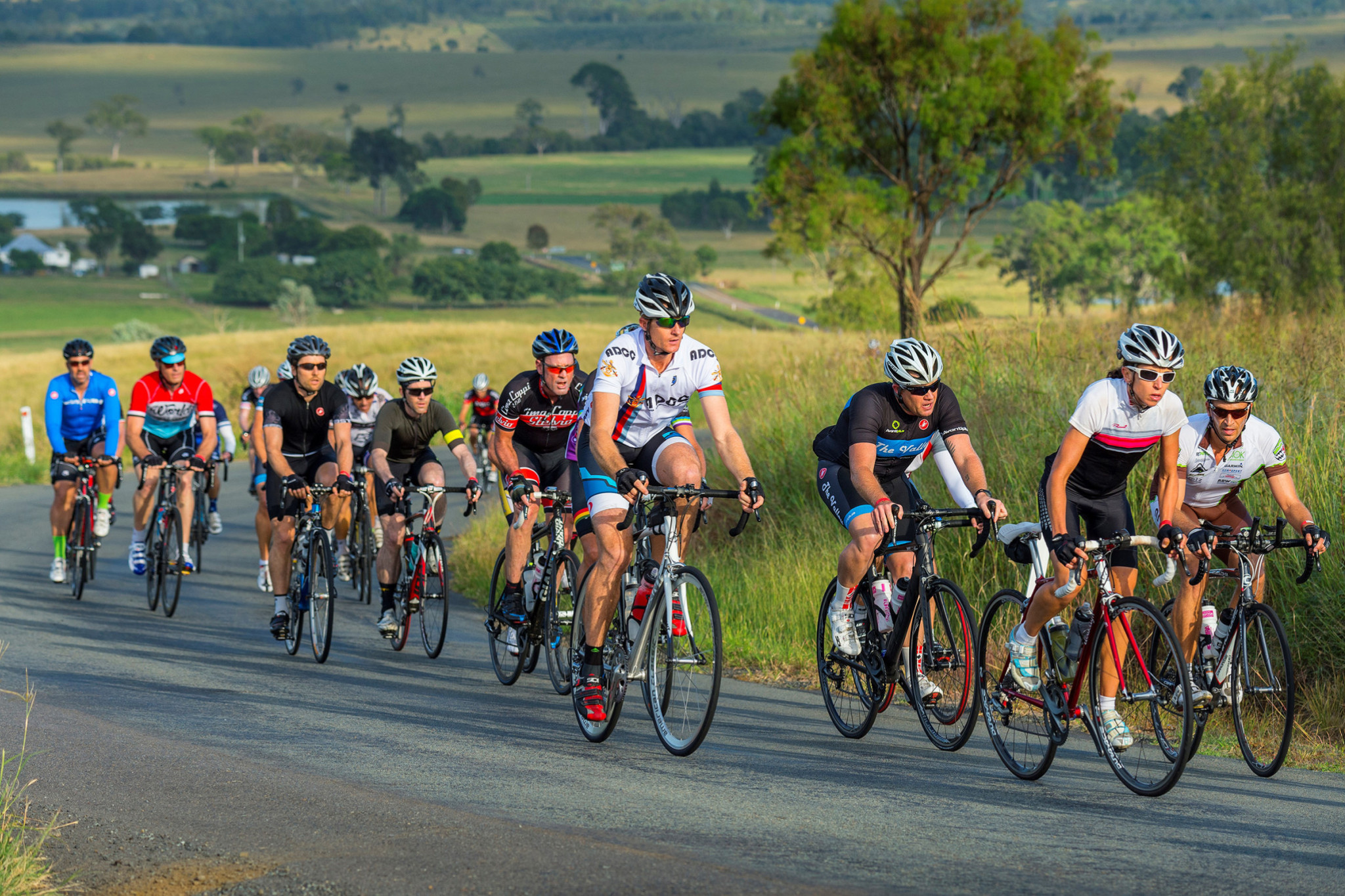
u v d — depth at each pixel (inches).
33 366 4505.4
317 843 430.9
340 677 773.9
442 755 569.6
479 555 1197.1
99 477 1103.0
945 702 607.8
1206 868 418.3
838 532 1050.7
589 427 584.1
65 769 526.3
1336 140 2598.4
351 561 1105.4
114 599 1088.8
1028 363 1218.6
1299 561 748.0
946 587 586.2
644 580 601.0
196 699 690.8
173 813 465.7
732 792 510.0
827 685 655.8
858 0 3093.0
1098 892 392.2
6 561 1331.2
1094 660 537.0
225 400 3678.6
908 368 578.6
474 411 1793.8
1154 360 531.5
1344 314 1637.6
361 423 1078.4
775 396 1429.6
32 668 771.4
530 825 453.4
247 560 1352.1
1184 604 601.0
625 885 389.1
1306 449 831.7
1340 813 495.8
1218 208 2760.8
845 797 506.0
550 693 737.6
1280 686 580.1
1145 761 534.9
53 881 398.0
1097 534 593.3
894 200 3193.9
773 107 3287.4
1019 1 3107.8
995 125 3161.9
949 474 651.5
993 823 470.0
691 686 573.9
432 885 390.0
